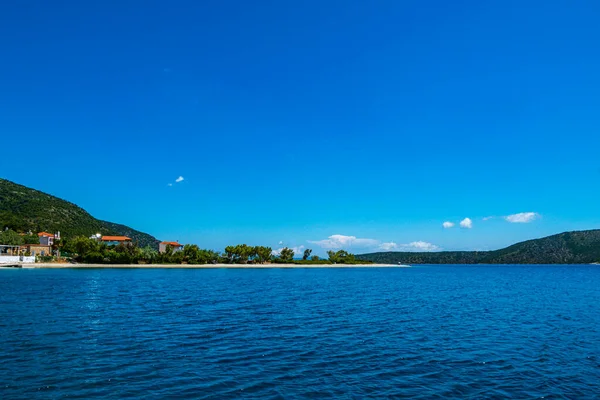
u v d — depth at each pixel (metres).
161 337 29.41
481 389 19.59
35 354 24.03
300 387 19.36
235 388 19.03
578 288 86.44
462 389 19.55
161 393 18.20
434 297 63.34
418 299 59.78
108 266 157.75
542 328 35.47
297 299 57.03
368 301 55.91
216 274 129.50
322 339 29.70
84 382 19.39
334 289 77.12
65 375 20.33
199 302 51.00
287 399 17.81
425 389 19.45
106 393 18.06
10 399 17.11
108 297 54.62
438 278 133.62
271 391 18.73
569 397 18.72
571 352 26.81
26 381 19.34
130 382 19.53
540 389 19.69
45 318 36.56
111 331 31.22
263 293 65.50
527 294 70.44
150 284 80.00
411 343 28.89
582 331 34.16
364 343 28.64
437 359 24.69
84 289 65.56
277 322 36.78
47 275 102.44
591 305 53.34
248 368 22.16
